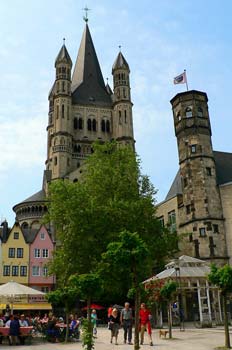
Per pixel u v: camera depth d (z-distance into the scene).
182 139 60.53
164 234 51.56
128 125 116.81
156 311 38.62
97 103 120.06
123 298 50.31
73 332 28.69
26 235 73.12
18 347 23.72
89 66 127.56
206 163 58.09
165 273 39.31
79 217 47.38
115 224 47.16
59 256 48.91
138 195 53.00
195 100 61.09
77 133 114.50
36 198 100.25
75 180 98.56
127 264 15.77
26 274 69.44
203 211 55.66
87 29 137.25
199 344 21.67
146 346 21.42
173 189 68.56
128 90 120.62
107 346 22.27
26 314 52.69
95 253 46.56
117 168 54.03
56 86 113.56
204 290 44.78
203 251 53.84
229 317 46.31
